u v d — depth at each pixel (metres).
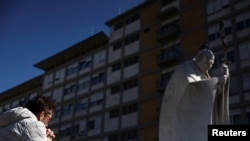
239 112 28.14
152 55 37.72
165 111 3.86
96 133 40.06
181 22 36.09
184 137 3.67
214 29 32.69
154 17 39.44
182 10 36.56
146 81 37.03
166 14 37.50
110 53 42.78
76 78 46.06
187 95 3.81
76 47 47.12
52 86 49.31
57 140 44.72
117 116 38.50
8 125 2.47
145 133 34.69
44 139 2.42
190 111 3.75
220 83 3.88
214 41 32.03
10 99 58.56
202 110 3.72
